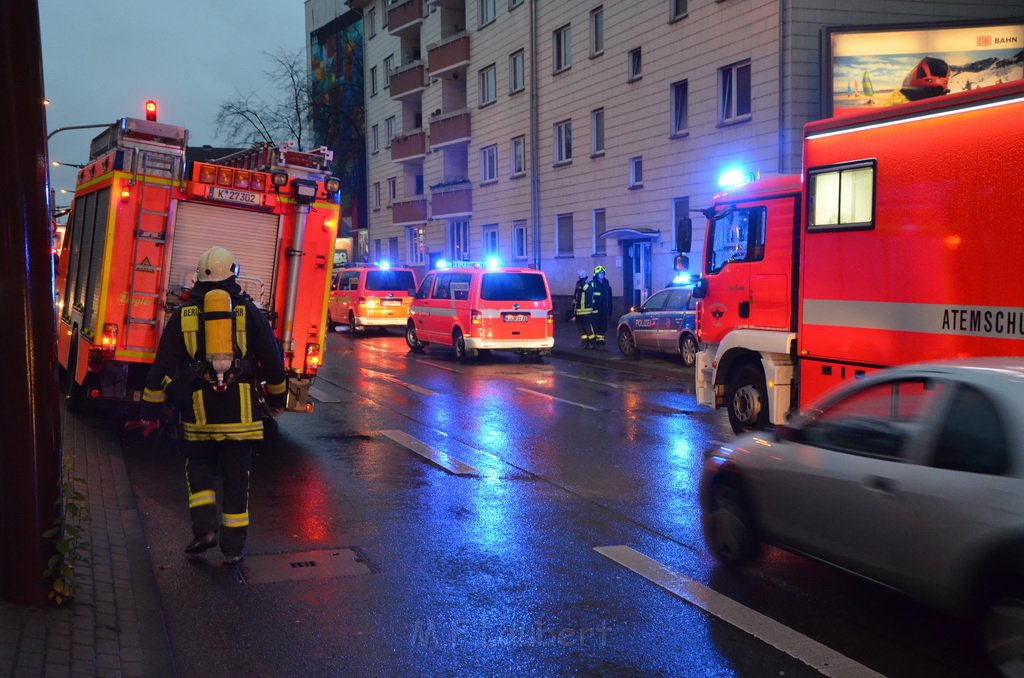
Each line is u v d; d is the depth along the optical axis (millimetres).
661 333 19031
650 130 27984
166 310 9992
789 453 5535
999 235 7109
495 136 37594
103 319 9852
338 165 54500
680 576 5902
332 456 9805
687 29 25984
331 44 56188
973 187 7316
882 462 4879
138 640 4582
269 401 6305
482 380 16969
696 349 17922
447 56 40281
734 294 10688
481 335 19953
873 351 8305
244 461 6105
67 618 4633
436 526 7078
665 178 27422
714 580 5824
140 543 6352
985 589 4207
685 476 8867
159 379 6016
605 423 12062
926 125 7746
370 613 5219
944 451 4562
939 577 4445
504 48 36469
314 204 10477
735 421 10766
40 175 4617
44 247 4645
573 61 31953
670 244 27375
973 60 21672
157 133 10023
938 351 7641
